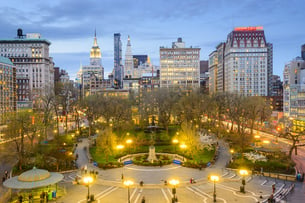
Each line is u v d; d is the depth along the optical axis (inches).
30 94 7593.5
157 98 5575.8
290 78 6633.9
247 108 4616.1
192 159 2839.6
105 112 4842.5
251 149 3314.5
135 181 2208.4
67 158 2778.1
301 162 2874.0
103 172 2476.6
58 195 1915.6
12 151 3358.8
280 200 1822.1
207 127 5068.9
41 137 3430.1
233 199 1839.3
